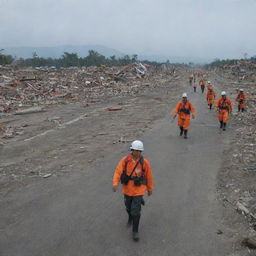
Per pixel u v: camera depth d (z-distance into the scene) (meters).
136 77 58.28
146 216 6.42
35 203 7.10
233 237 5.59
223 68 126.31
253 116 18.03
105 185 8.12
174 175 8.77
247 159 9.82
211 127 15.61
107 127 16.39
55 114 21.78
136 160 5.47
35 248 5.33
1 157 11.17
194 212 6.57
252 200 6.91
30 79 38.22
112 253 5.16
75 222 6.19
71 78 45.62
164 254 5.12
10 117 20.73
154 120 18.25
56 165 9.96
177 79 75.00
